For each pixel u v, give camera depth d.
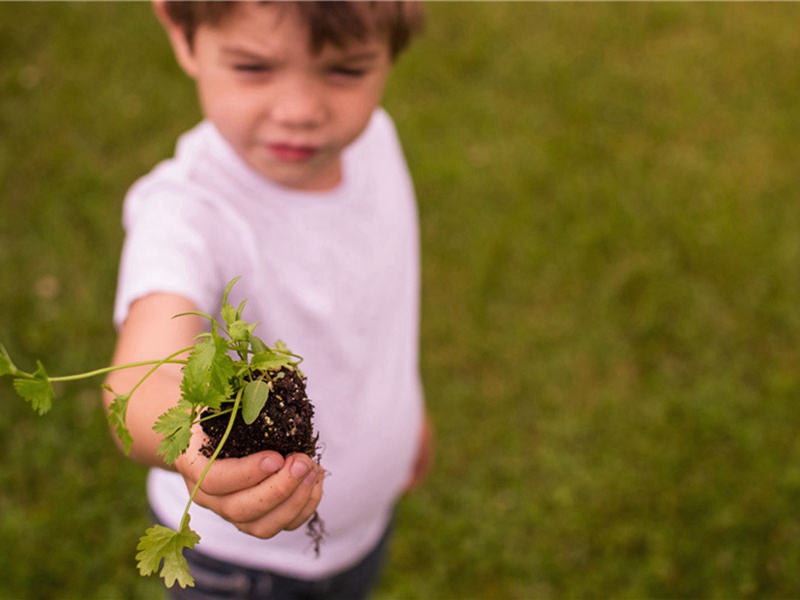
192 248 1.42
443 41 4.66
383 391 1.81
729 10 5.04
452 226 3.78
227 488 0.93
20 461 2.93
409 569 2.81
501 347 3.39
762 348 3.43
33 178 3.83
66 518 2.81
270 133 1.44
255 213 1.55
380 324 1.78
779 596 2.77
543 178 4.00
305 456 0.94
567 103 4.41
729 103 4.47
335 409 1.71
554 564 2.82
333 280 1.64
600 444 3.12
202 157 1.57
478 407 3.22
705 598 2.76
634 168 4.09
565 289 3.58
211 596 1.77
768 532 2.89
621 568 2.81
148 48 4.41
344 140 1.49
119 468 2.95
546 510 2.95
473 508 2.95
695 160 4.15
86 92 4.20
